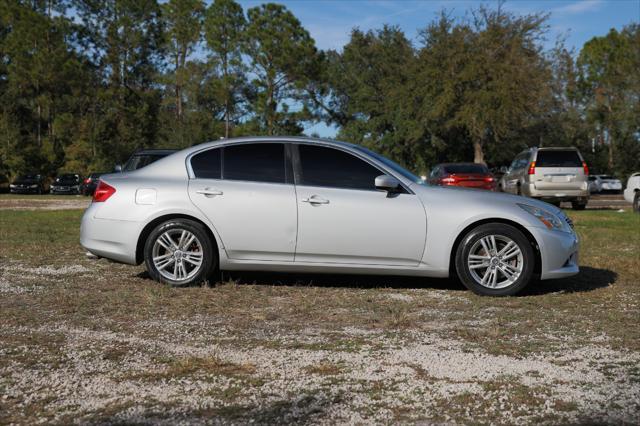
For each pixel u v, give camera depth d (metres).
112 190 6.48
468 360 3.86
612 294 6.09
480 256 6.09
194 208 6.30
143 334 4.49
